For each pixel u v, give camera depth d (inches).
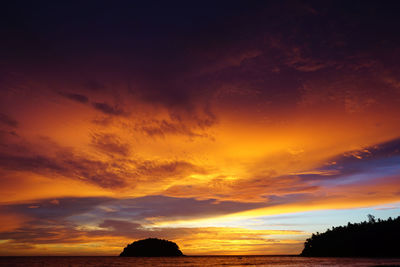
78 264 6510.8
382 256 7076.8
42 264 6505.9
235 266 5187.0
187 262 7480.3
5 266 5880.9
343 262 4849.9
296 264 4847.4
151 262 7504.9
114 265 5969.5
